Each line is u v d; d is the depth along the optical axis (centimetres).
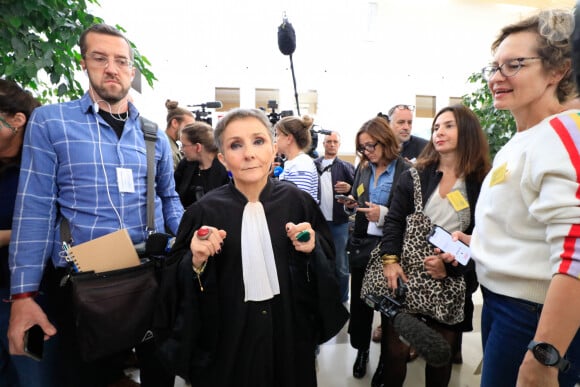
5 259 109
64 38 117
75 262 93
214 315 79
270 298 82
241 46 446
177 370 78
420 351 68
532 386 55
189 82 438
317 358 191
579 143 55
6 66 116
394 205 134
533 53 68
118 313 94
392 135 160
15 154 109
